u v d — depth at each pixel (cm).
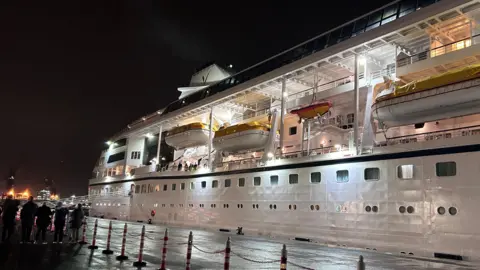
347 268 1087
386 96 1692
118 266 1020
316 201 1911
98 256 1195
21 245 1416
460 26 1667
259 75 2612
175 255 1290
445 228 1407
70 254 1220
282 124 2238
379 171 1661
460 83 1445
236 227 2386
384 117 1698
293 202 2036
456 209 1391
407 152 1569
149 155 4197
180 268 1030
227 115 3197
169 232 2312
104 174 4819
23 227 1480
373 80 1948
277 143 2494
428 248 1439
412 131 1783
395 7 1895
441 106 1498
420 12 1608
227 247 736
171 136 3334
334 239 1780
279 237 2059
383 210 1612
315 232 1878
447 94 1472
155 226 2894
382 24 1906
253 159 2500
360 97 2047
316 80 2380
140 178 3672
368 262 1220
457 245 1363
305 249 1544
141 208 3553
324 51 2000
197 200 2836
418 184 1515
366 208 1678
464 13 1540
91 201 4762
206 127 3103
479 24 1594
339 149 1953
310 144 2275
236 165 2502
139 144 4275
